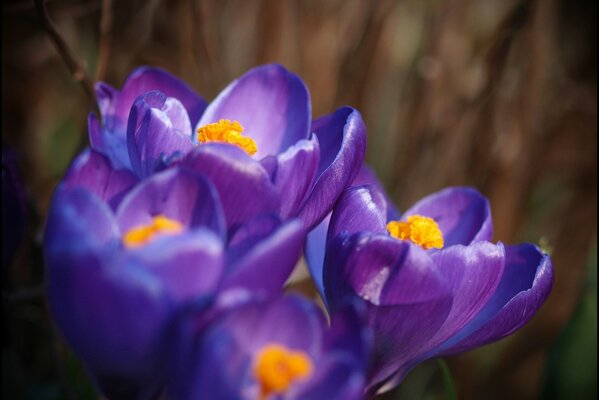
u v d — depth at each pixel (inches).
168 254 8.4
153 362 8.7
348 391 8.2
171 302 8.5
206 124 11.1
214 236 8.5
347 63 16.2
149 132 9.8
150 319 8.4
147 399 9.1
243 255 9.1
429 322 9.9
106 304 8.4
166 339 8.6
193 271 8.5
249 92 11.2
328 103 16.4
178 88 11.4
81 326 8.6
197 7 14.2
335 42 16.4
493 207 16.5
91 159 9.3
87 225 8.5
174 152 9.6
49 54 16.1
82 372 12.7
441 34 16.6
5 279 11.5
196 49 14.9
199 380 8.2
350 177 10.4
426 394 16.5
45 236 8.8
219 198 9.3
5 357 11.7
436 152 16.2
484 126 16.2
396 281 9.8
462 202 11.5
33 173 16.6
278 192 9.4
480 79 16.1
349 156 10.2
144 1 15.5
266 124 11.2
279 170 9.7
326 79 16.3
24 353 13.1
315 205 10.2
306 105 11.0
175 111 10.5
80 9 14.8
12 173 10.7
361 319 8.5
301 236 8.8
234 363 8.3
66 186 9.0
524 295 10.2
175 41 15.9
